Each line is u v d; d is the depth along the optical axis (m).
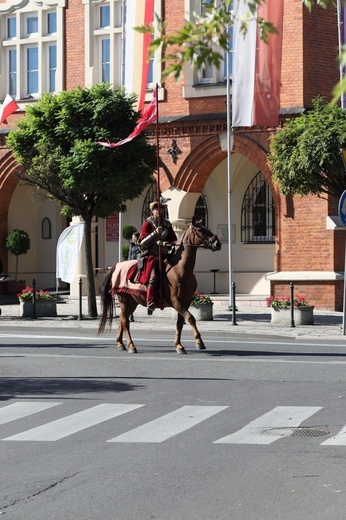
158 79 32.41
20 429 11.25
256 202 34.38
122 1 31.48
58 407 12.70
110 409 12.48
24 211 38.31
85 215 27.41
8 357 18.27
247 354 18.56
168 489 8.36
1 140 35.34
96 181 25.88
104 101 26.25
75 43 34.38
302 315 24.73
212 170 31.94
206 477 8.77
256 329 23.66
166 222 18.62
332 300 29.42
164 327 24.33
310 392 13.71
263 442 10.34
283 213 30.22
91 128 26.31
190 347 19.95
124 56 30.70
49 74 35.09
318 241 29.69
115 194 26.53
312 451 9.87
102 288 19.22
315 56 30.12
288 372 15.88
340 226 29.34
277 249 30.36
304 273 29.78
